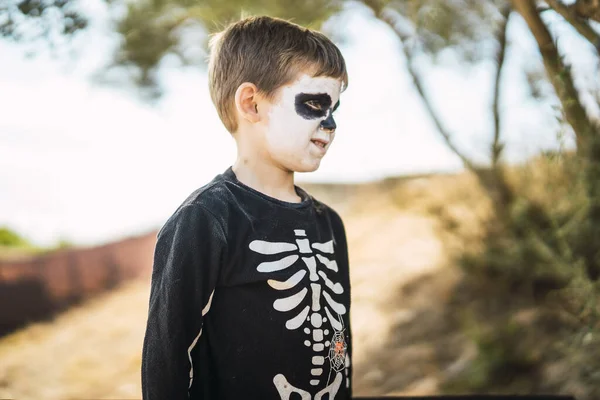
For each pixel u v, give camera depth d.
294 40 1.27
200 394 1.21
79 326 4.80
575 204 2.28
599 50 1.65
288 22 1.33
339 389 1.26
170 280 1.17
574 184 2.27
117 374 3.90
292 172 1.33
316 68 1.25
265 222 1.23
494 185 3.33
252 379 1.18
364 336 3.66
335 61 1.29
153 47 3.32
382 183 6.29
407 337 3.51
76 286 5.46
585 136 1.91
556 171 2.55
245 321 1.19
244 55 1.28
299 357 1.19
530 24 1.76
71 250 5.56
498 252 3.42
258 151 1.29
